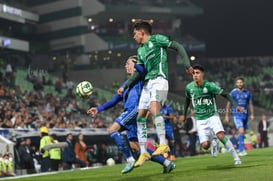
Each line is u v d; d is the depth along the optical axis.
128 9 102.81
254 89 99.44
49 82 71.88
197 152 48.69
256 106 97.31
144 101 15.83
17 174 35.19
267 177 13.84
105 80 93.38
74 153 37.59
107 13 101.94
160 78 15.34
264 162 20.80
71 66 94.31
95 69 94.00
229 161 25.05
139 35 15.62
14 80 66.38
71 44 104.19
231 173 15.67
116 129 17.33
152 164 27.08
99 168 28.20
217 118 21.09
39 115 57.75
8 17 86.62
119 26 105.44
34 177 22.81
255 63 111.50
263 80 104.81
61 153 38.50
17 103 55.47
